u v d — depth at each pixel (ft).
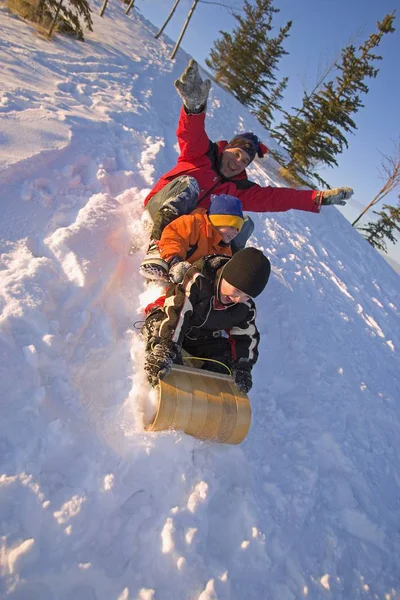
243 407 8.59
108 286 10.18
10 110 15.07
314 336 15.12
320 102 61.46
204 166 13.02
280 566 7.55
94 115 19.84
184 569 6.51
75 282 9.49
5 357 7.36
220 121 47.34
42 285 8.89
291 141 61.41
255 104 83.82
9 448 6.45
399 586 8.52
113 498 6.75
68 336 8.54
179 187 11.69
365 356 16.65
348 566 8.30
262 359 12.28
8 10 34.86
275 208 13.69
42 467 6.55
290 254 21.80
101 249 10.66
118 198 14.02
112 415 8.05
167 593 6.19
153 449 7.70
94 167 15.01
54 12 37.47
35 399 7.11
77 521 6.15
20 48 25.76
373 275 33.17
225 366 9.41
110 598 5.84
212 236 10.60
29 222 10.77
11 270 8.94
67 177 13.47
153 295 10.19
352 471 10.44
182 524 6.96
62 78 24.08
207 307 8.80
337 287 21.93
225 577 6.71
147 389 8.66
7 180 11.62
